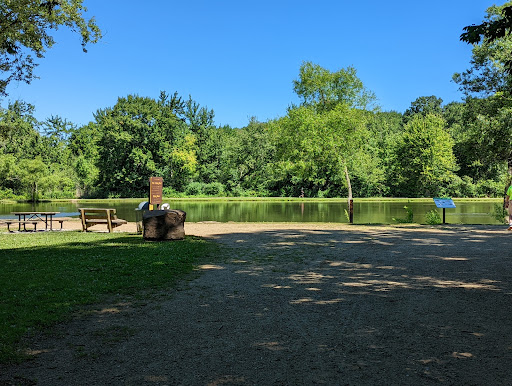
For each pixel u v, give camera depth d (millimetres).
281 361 3807
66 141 87688
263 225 17453
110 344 4254
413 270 7836
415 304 5582
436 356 3881
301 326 4758
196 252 9906
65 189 59500
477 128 27359
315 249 10562
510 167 27766
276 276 7430
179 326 4797
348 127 33219
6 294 6008
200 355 3961
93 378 3492
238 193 66188
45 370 3650
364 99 35094
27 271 7617
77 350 4098
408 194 62500
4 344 4180
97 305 5637
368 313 5215
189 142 69875
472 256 9289
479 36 7574
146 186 64312
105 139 63750
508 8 7141
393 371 3570
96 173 65438
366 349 4066
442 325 4738
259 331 4609
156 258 9016
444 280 6973
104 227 17391
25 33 15508
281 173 60125
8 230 15664
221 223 18656
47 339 4387
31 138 63844
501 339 4293
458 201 47312
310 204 43562
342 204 43312
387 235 13531
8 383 3395
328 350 4051
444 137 59125
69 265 8195
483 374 3496
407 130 63219
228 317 5117
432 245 11102
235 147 70375
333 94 35312
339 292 6266
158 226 12109
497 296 5930
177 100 79312
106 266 8133
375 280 7047
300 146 34344
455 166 61031
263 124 69688
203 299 5941
